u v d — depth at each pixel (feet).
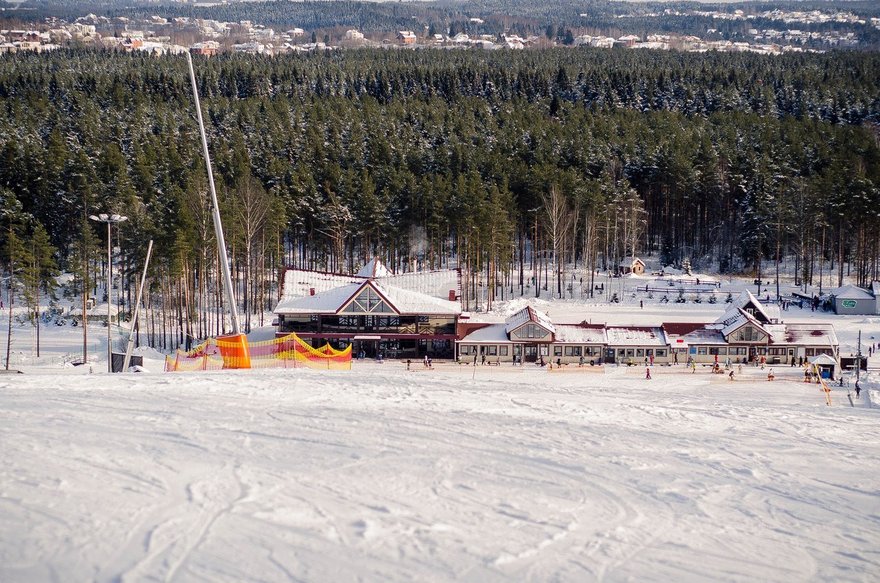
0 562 37.83
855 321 261.03
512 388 114.93
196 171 311.68
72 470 51.11
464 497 52.70
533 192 330.54
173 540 41.52
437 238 316.19
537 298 301.43
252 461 56.24
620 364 217.15
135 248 257.14
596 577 42.37
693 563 45.91
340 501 49.47
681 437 78.79
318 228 318.86
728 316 228.22
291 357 200.95
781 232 333.21
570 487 57.36
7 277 277.85
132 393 80.84
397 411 79.25
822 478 66.49
